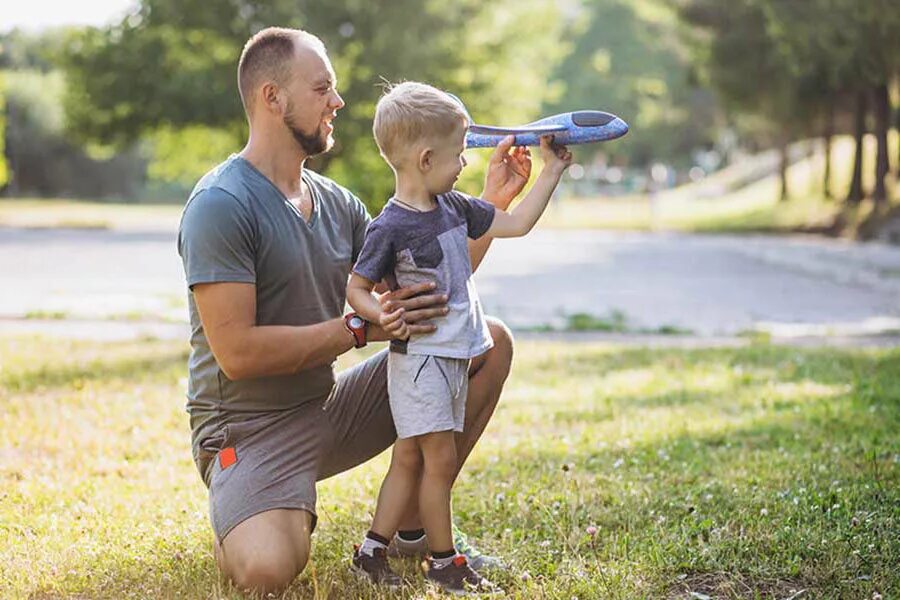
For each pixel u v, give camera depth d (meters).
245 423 3.89
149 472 5.71
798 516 4.58
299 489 3.85
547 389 8.52
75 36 33.53
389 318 3.71
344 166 28.92
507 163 4.23
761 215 37.38
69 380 8.61
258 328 3.77
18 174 62.91
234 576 3.74
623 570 3.97
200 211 3.75
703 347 11.31
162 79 33.06
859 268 20.73
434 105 3.76
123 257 24.12
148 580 3.94
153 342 11.19
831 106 33.28
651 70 78.19
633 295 17.34
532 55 31.55
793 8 24.44
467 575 3.92
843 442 6.20
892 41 23.42
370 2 29.34
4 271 20.42
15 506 5.00
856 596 3.75
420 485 3.92
